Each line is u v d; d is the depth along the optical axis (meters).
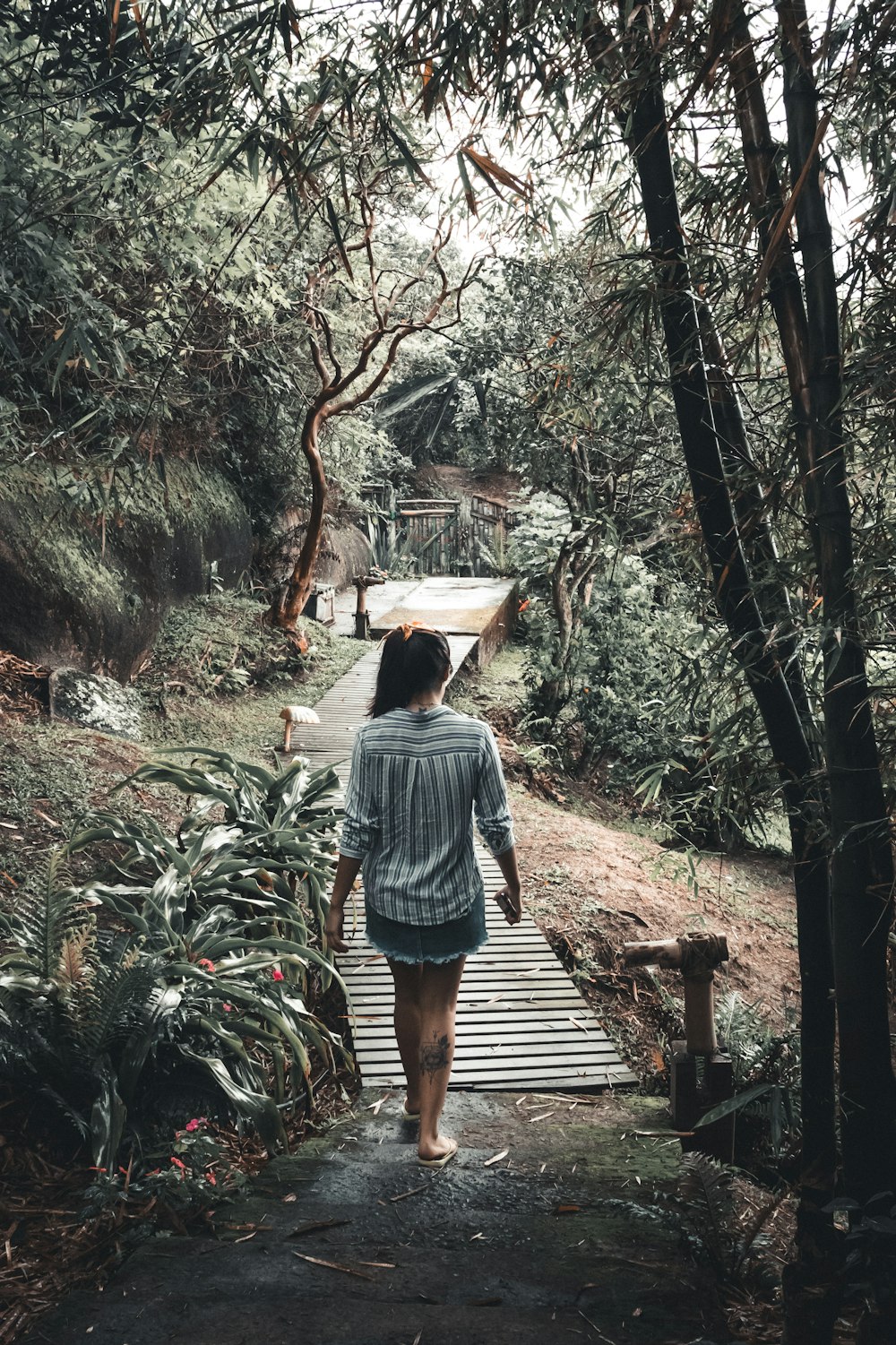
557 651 10.48
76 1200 2.96
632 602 10.35
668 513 2.90
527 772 9.68
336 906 3.24
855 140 2.33
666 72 2.18
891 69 1.90
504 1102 4.01
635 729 9.88
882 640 2.06
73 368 6.18
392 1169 3.22
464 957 3.28
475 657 11.96
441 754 3.15
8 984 3.45
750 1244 2.72
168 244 5.49
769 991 6.28
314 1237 2.71
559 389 2.87
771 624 2.35
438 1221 2.85
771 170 2.18
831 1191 2.27
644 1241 2.73
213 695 9.66
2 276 4.37
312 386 12.40
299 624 12.09
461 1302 2.35
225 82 2.49
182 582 10.51
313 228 9.77
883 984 2.05
